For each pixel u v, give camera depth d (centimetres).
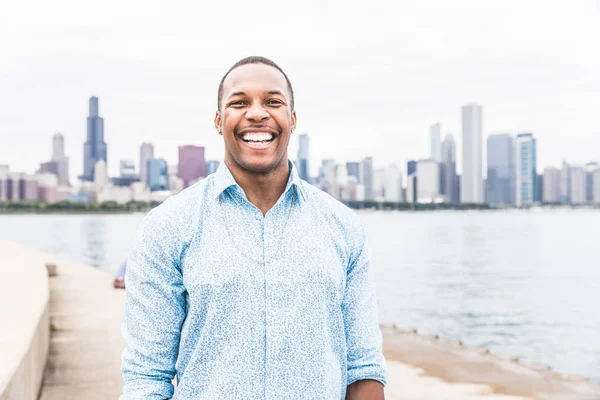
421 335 860
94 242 6650
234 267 140
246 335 138
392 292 2395
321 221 151
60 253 4678
